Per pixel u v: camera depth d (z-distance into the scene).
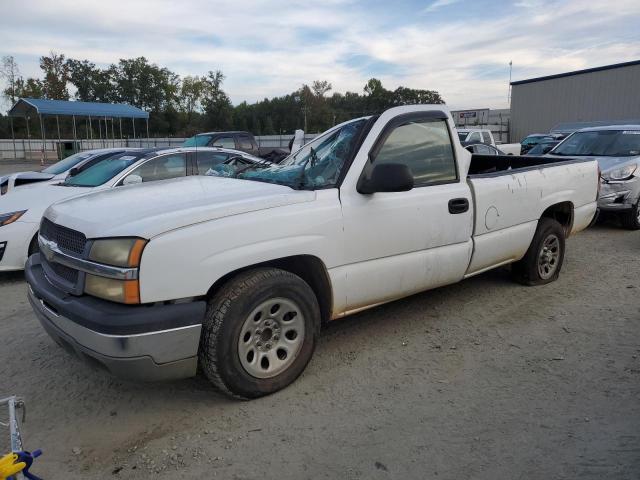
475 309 4.98
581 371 3.74
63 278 3.29
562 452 2.83
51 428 3.20
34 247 6.42
